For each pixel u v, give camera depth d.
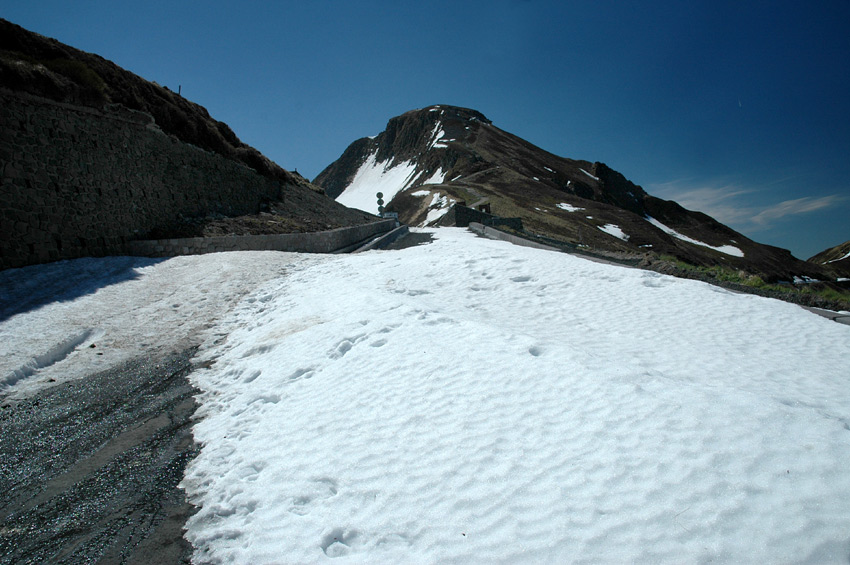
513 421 4.48
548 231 66.62
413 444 4.47
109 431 6.09
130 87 21.55
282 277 14.05
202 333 10.10
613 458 3.68
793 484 3.06
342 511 3.80
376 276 12.71
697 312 8.91
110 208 17.00
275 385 6.61
